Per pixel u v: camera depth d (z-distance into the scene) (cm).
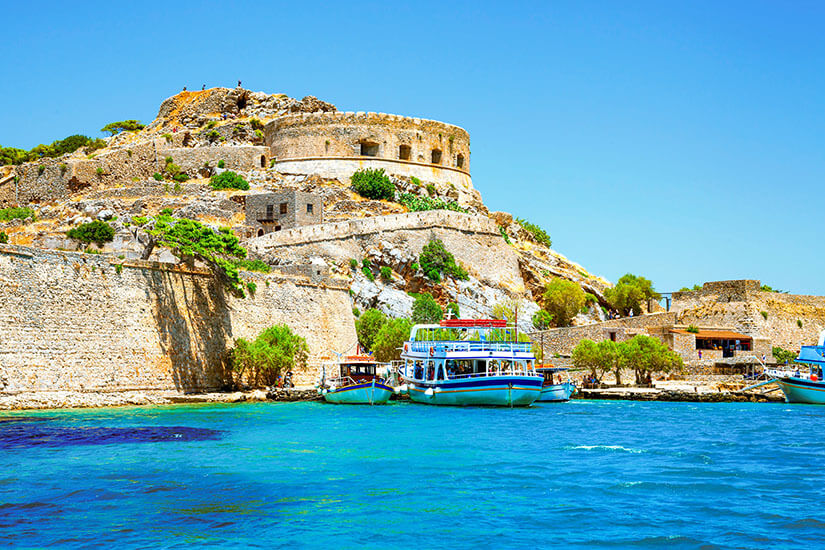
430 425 5288
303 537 2647
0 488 3159
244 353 6775
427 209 12412
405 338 8356
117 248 8325
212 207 11481
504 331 8206
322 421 5372
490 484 3378
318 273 8531
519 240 14275
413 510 2961
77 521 2752
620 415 6309
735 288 11275
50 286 5525
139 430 4619
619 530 2759
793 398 7938
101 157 12962
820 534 2731
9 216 11638
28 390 5294
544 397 7762
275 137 13500
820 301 11744
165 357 6238
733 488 3369
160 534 2642
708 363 9850
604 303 12950
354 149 13300
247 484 3297
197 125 14638
